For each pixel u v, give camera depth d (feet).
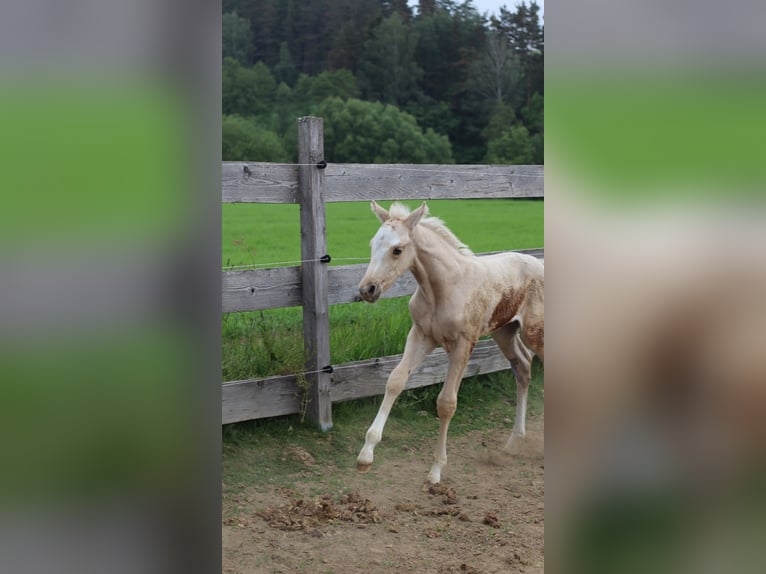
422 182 17.49
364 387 16.24
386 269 13.60
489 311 14.57
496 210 58.80
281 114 103.76
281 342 15.89
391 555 10.97
